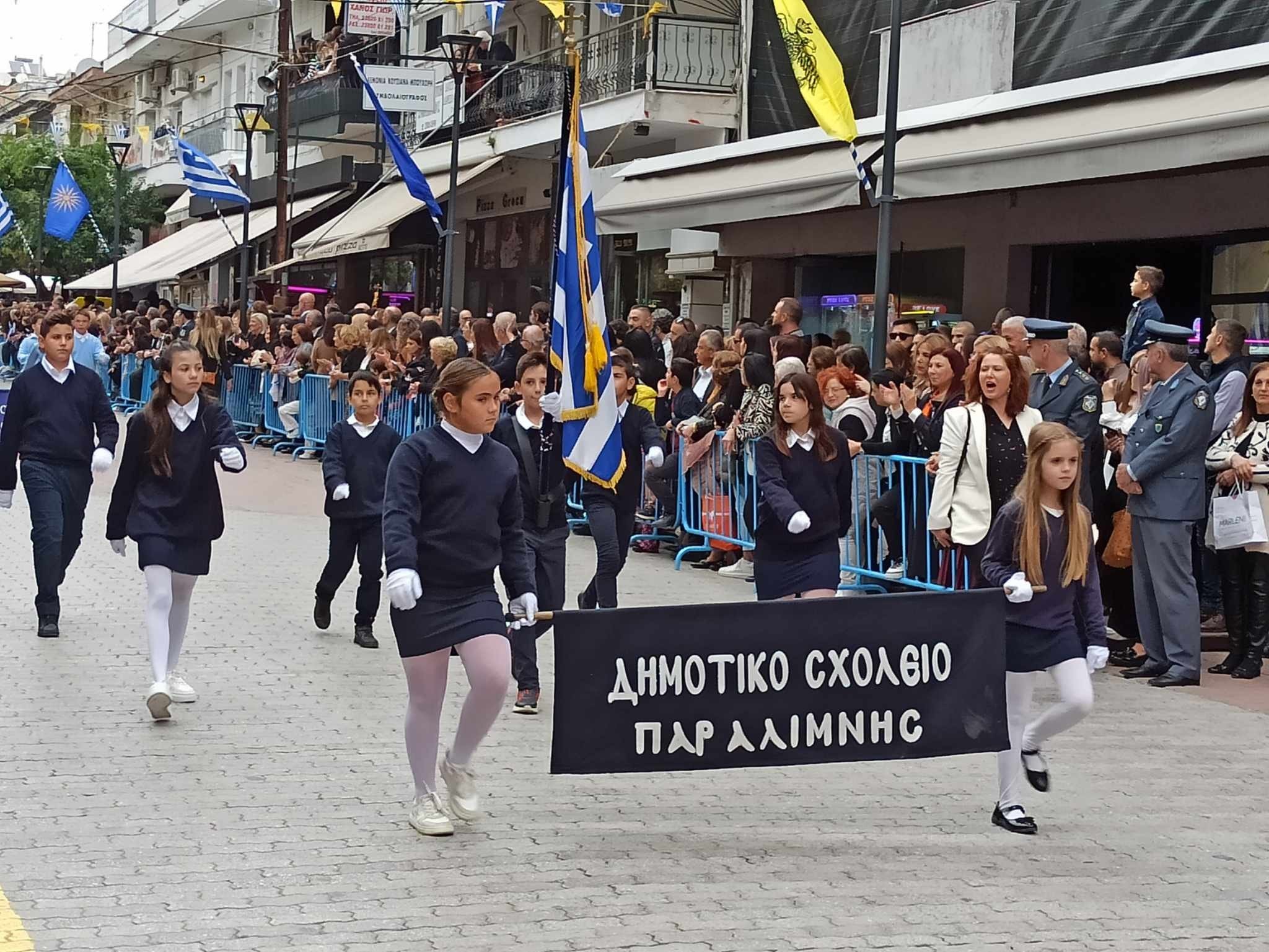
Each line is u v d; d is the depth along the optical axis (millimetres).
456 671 8781
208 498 7699
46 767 6578
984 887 5523
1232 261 13797
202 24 43500
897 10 11734
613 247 24109
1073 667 6133
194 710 7641
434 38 30500
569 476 14172
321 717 7609
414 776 5984
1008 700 6250
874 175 13828
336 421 18781
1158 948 4992
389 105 21062
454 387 5832
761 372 11375
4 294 44906
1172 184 14062
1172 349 8828
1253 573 9102
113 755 6805
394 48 31328
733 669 5941
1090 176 11641
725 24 20984
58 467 9266
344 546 9422
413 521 5762
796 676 5984
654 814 6293
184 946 4699
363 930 4883
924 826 6266
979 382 7758
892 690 6051
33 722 7309
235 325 23750
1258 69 10664
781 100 20422
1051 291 15906
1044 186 14570
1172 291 14781
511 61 25047
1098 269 15523
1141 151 11203
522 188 26156
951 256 17109
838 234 18656
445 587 5875
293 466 19016
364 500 9344
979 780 7004
